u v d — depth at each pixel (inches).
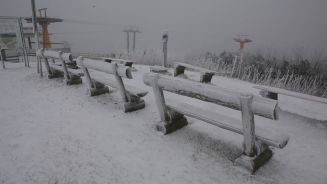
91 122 136.8
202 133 125.1
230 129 95.5
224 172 93.7
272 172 94.8
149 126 132.0
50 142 114.5
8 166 96.2
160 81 111.3
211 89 91.7
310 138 126.8
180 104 121.4
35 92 193.9
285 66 410.6
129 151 107.4
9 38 297.1
